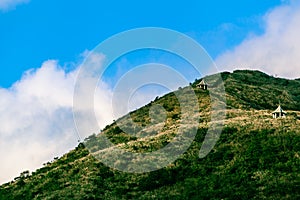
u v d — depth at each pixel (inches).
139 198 2368.4
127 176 2637.8
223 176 2449.6
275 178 2353.6
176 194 2353.6
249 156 2598.4
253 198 2194.9
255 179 2370.8
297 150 2591.0
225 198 2226.9
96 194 2465.6
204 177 2482.8
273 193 2222.0
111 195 2447.1
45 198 2511.1
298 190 2224.4
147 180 2546.8
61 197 2476.6
